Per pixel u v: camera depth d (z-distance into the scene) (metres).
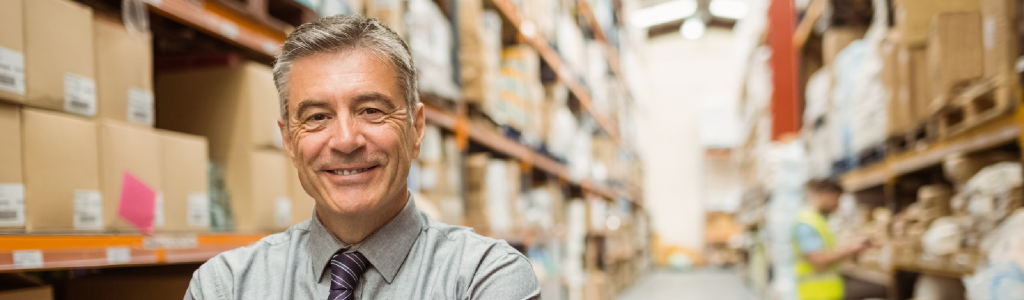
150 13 1.85
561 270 6.08
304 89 1.08
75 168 1.43
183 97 2.00
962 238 2.64
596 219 7.46
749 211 8.99
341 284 1.10
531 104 4.96
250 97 1.93
